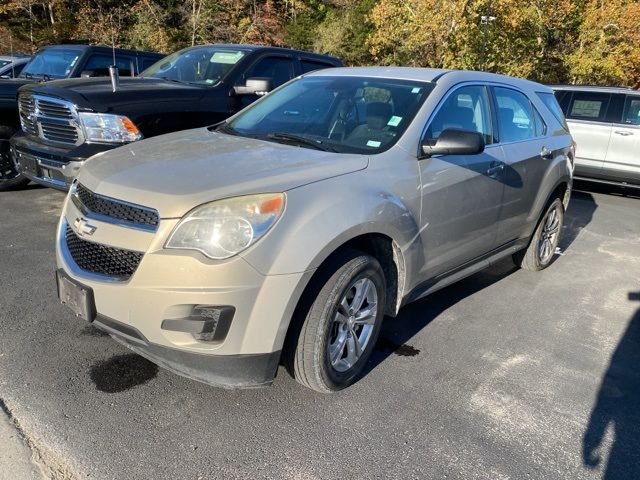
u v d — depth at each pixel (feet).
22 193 22.75
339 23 130.72
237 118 13.87
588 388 11.23
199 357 8.54
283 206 8.78
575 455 9.12
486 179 13.24
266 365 8.88
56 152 17.34
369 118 12.03
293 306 8.79
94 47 28.45
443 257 12.42
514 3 84.07
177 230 8.39
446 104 12.57
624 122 32.76
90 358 10.80
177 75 21.98
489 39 84.99
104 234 8.93
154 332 8.52
